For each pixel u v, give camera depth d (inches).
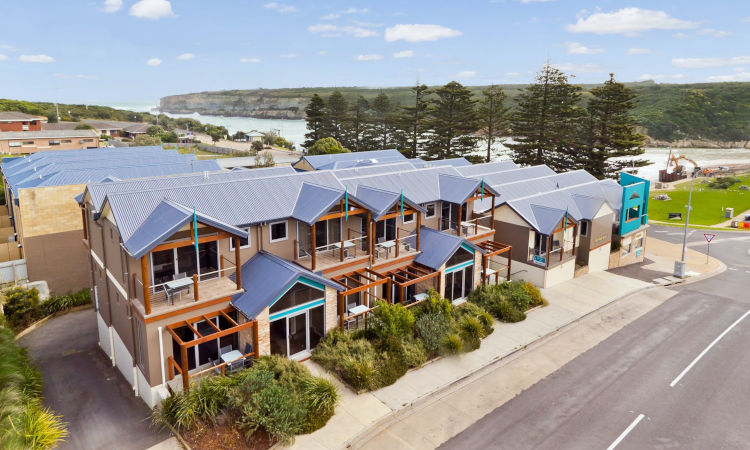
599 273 1412.4
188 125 6860.2
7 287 1143.0
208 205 856.3
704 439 672.4
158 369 727.1
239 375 717.9
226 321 818.8
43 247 1170.6
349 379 778.8
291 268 822.5
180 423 665.6
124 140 4576.8
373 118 3786.9
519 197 1417.3
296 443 647.8
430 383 802.8
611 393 784.9
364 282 990.4
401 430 685.9
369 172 1429.6
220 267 809.5
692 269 1476.4
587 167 2532.0
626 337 995.9
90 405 762.2
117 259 804.6
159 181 1043.3
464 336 920.9
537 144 2677.2
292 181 1005.8
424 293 1039.0
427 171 1278.3
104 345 951.0
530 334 992.9
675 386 806.5
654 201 2775.6
